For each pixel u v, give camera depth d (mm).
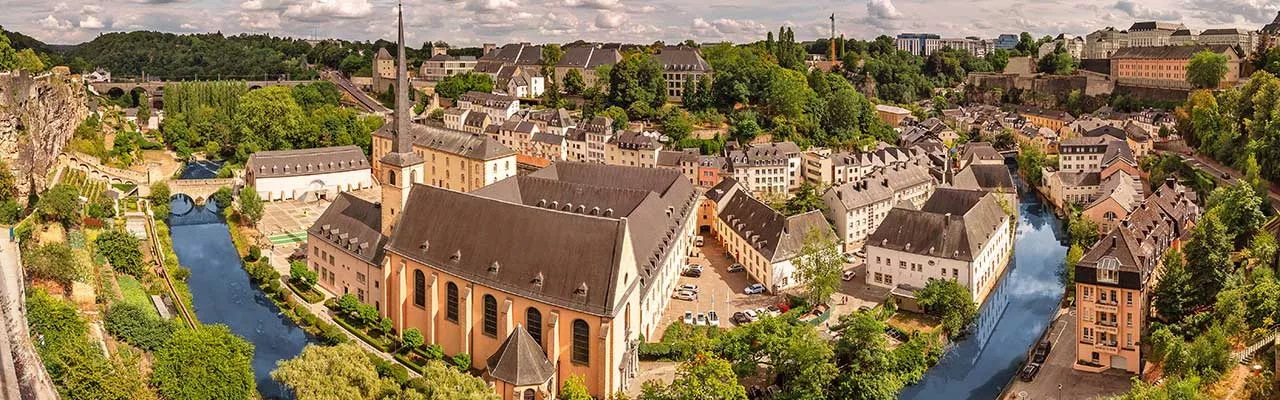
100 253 166000
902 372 147125
